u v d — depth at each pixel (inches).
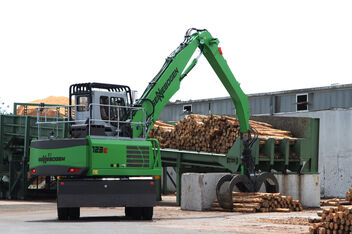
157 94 755.4
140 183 619.2
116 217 669.3
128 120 674.8
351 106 1126.4
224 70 829.8
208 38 822.5
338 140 1120.8
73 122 647.8
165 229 496.1
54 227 506.3
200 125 960.9
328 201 939.3
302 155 943.0
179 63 785.6
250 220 624.4
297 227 541.6
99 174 598.2
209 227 533.0
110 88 665.6
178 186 970.1
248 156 815.7
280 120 1012.5
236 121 917.2
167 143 1023.0
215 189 805.9
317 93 1198.3
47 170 618.8
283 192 881.5
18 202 1040.8
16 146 1206.9
